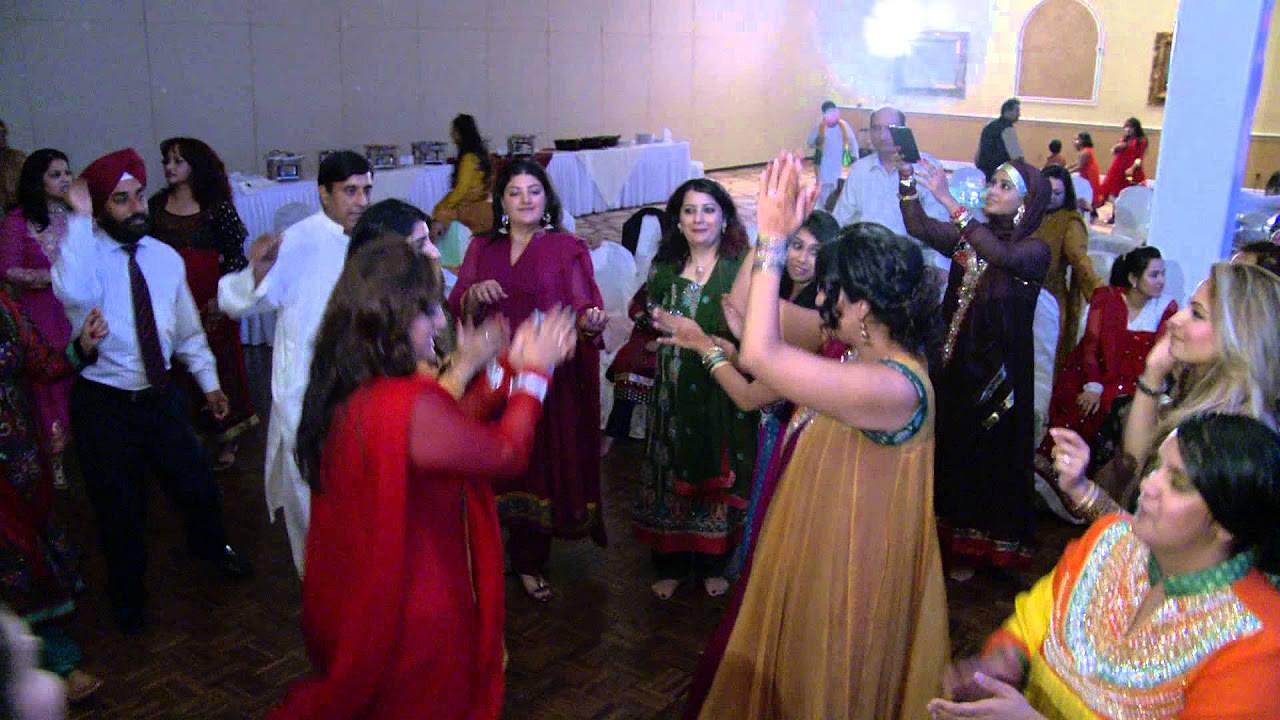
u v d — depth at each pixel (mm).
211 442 4512
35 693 1084
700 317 3076
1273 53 12305
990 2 14945
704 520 3244
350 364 1697
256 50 9977
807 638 1852
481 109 12406
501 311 3164
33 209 3863
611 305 5008
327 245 3053
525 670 2957
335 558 1722
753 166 17203
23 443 2631
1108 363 3807
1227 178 4477
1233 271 1692
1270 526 1119
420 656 1708
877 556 1793
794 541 1881
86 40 8703
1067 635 1367
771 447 2377
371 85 11102
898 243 1777
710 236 3057
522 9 12688
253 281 2977
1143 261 3752
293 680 2916
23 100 8391
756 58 16734
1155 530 1193
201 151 4297
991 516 3408
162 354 3086
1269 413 1619
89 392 2990
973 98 15438
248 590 3449
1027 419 3354
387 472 1633
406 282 1701
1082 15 14188
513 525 3273
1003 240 3295
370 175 3084
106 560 3104
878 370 1728
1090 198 9375
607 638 3146
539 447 3201
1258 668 1112
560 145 11586
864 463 1796
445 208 6492
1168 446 1205
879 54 16312
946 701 1380
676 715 2744
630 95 14602
